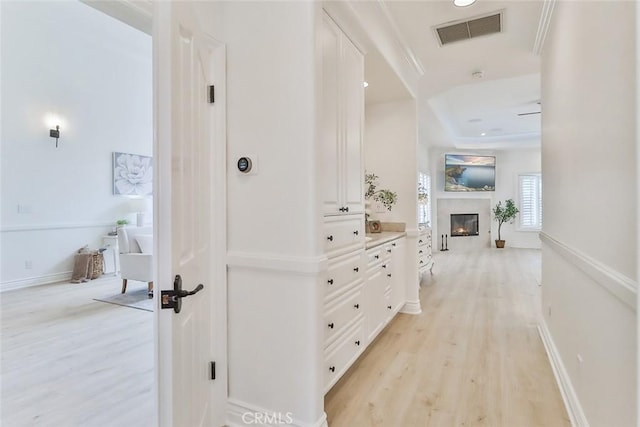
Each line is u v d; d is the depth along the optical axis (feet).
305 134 5.53
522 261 23.88
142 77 20.66
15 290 15.34
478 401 6.86
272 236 5.81
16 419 6.33
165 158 3.61
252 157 5.92
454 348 9.45
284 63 5.68
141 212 20.48
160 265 3.65
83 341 9.78
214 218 6.04
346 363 7.55
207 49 5.80
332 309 6.98
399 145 13.01
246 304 6.04
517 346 9.52
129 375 7.89
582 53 5.83
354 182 8.14
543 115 10.00
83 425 6.17
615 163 4.35
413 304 12.61
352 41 8.08
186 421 4.30
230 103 6.11
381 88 11.50
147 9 5.15
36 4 14.80
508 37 10.06
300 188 5.58
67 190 17.38
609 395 4.63
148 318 11.71
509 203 30.14
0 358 8.73
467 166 30.12
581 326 5.94
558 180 7.87
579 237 6.05
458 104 18.86
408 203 12.90
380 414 6.48
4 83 15.21
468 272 20.18
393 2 8.39
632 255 3.81
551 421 6.24
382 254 10.23
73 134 17.56
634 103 3.78
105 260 18.67
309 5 5.49
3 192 15.26
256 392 5.98
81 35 17.57
